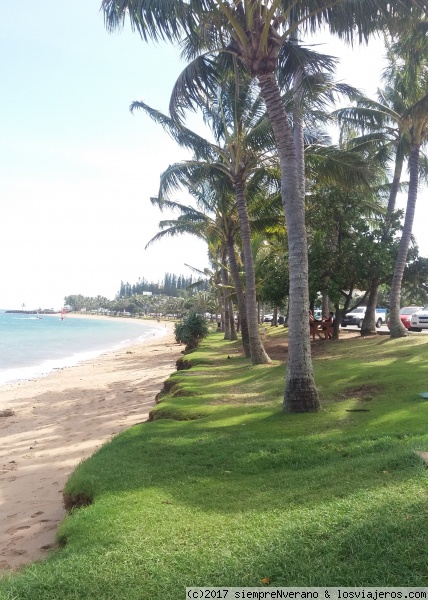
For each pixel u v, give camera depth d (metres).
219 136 16.27
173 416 9.77
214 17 9.61
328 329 21.14
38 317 172.00
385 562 3.26
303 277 9.34
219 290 48.03
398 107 18.94
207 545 3.89
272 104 9.67
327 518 3.97
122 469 6.24
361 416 8.27
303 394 9.05
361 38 10.00
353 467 5.42
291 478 5.44
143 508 4.81
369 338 19.56
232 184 18.00
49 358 37.19
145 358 33.91
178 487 5.45
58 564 3.87
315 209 20.14
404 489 4.37
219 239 24.52
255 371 14.98
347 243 19.25
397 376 10.98
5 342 52.25
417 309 26.59
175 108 11.12
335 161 14.74
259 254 28.33
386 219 20.81
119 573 3.57
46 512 6.96
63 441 11.28
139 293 177.38
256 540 3.83
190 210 21.95
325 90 11.35
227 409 9.95
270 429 7.93
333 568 3.29
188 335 30.47
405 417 7.79
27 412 15.45
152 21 9.44
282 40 9.69
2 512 7.11
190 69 10.77
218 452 6.69
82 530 4.54
